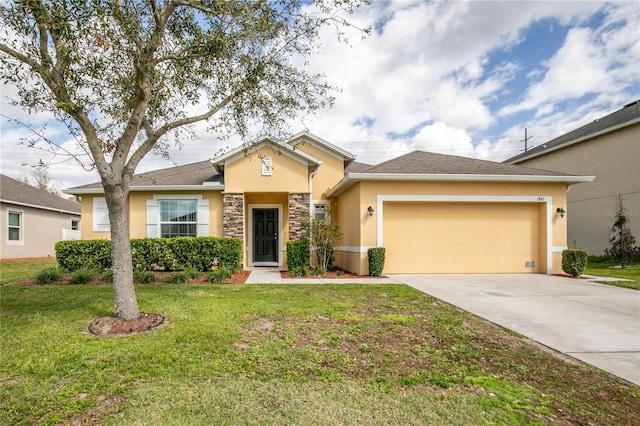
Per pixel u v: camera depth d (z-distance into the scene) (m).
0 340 4.31
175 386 3.22
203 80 6.04
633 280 9.88
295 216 11.88
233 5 5.12
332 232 11.19
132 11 4.98
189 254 10.67
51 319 5.22
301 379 3.41
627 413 2.90
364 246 10.70
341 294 7.41
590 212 17.11
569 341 4.66
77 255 10.60
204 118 5.73
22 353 3.89
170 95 6.11
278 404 2.94
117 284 5.12
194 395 3.06
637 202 14.84
